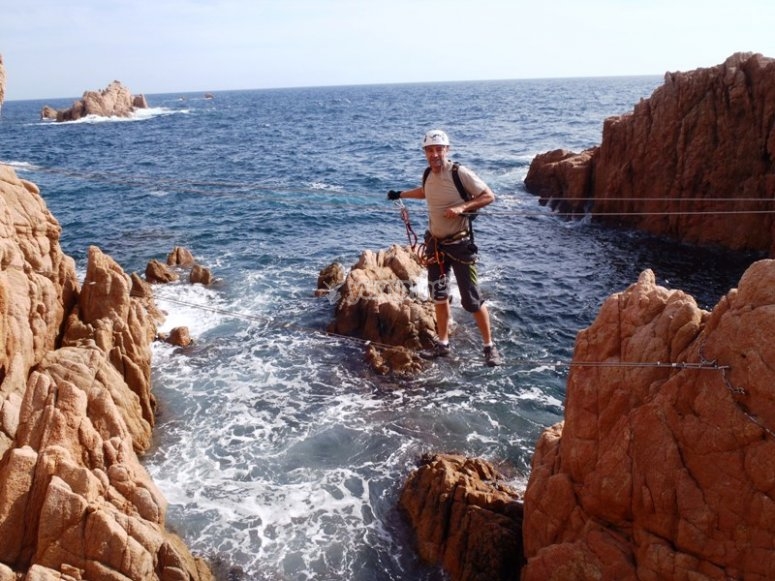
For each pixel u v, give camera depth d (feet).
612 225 115.85
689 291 86.17
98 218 125.18
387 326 66.23
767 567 24.30
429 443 51.31
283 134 313.53
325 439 51.98
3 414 37.01
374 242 108.99
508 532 36.65
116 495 35.94
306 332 70.79
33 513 33.45
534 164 140.77
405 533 41.60
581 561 30.04
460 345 66.80
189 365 63.67
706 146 101.55
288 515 43.60
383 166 192.85
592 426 30.99
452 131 280.31
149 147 264.11
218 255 100.78
